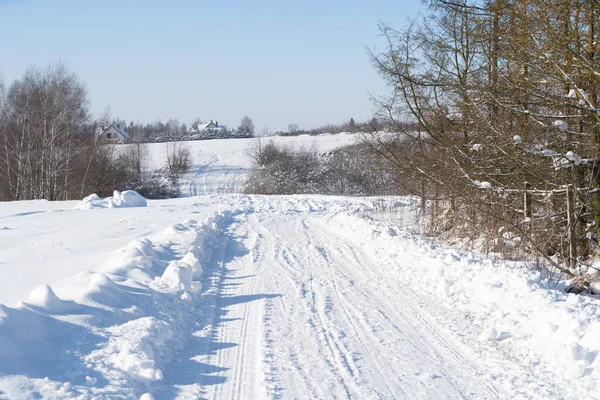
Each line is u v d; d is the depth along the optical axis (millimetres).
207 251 13328
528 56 12227
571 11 11438
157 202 28188
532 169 13031
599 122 11352
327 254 13398
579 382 5645
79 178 44000
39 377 5098
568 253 11867
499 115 14336
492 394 5434
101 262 11023
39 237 15406
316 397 5332
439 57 17906
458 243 15664
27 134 42000
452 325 7770
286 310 8484
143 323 6883
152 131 128125
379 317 8148
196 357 6461
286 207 25016
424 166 18141
